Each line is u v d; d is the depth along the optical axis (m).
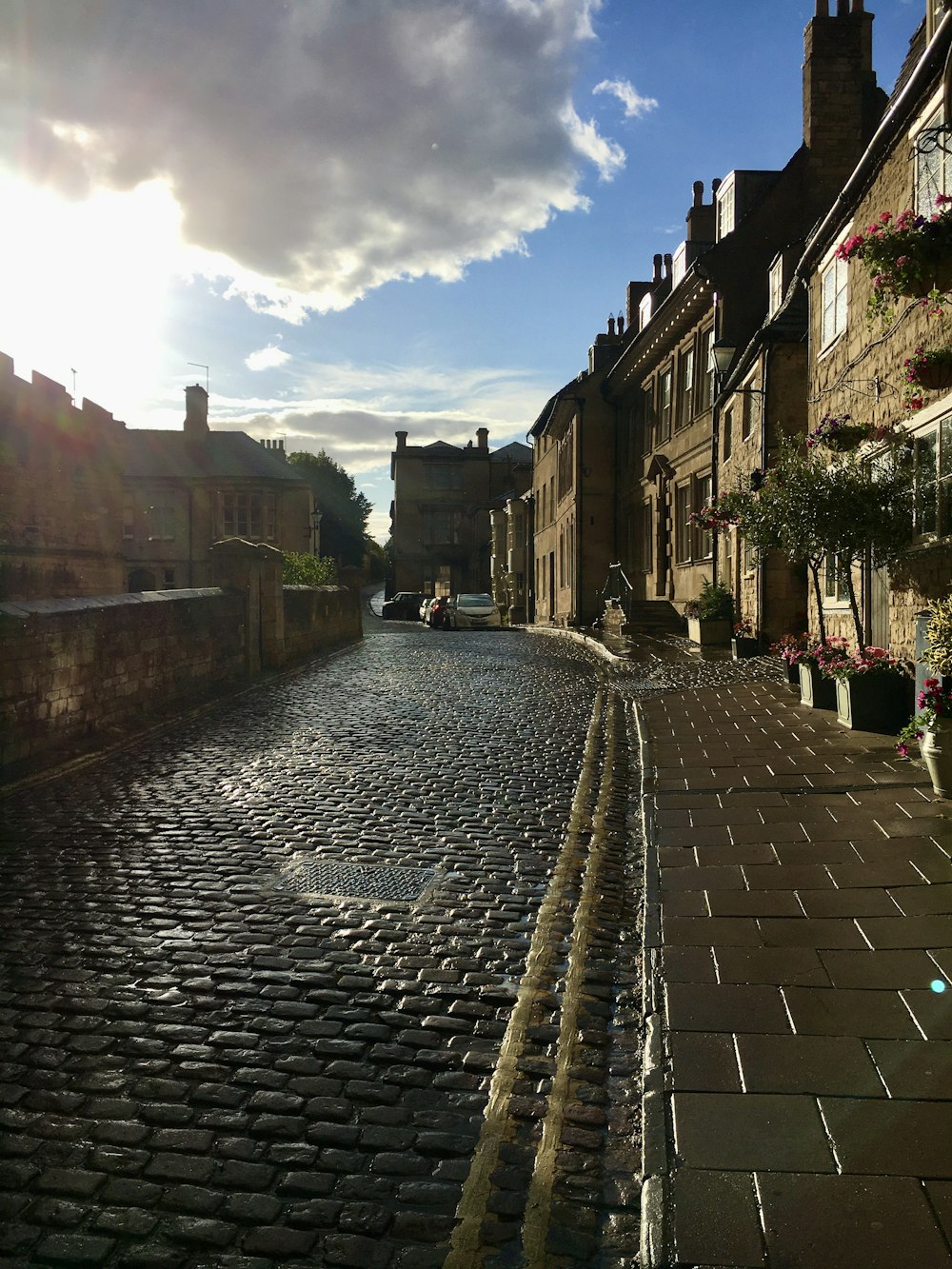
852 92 20.56
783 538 10.31
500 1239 2.73
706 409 21.97
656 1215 2.78
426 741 10.12
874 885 5.30
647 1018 4.00
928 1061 3.55
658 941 4.76
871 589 10.73
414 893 5.50
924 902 5.04
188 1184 2.95
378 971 4.48
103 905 5.22
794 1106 3.30
